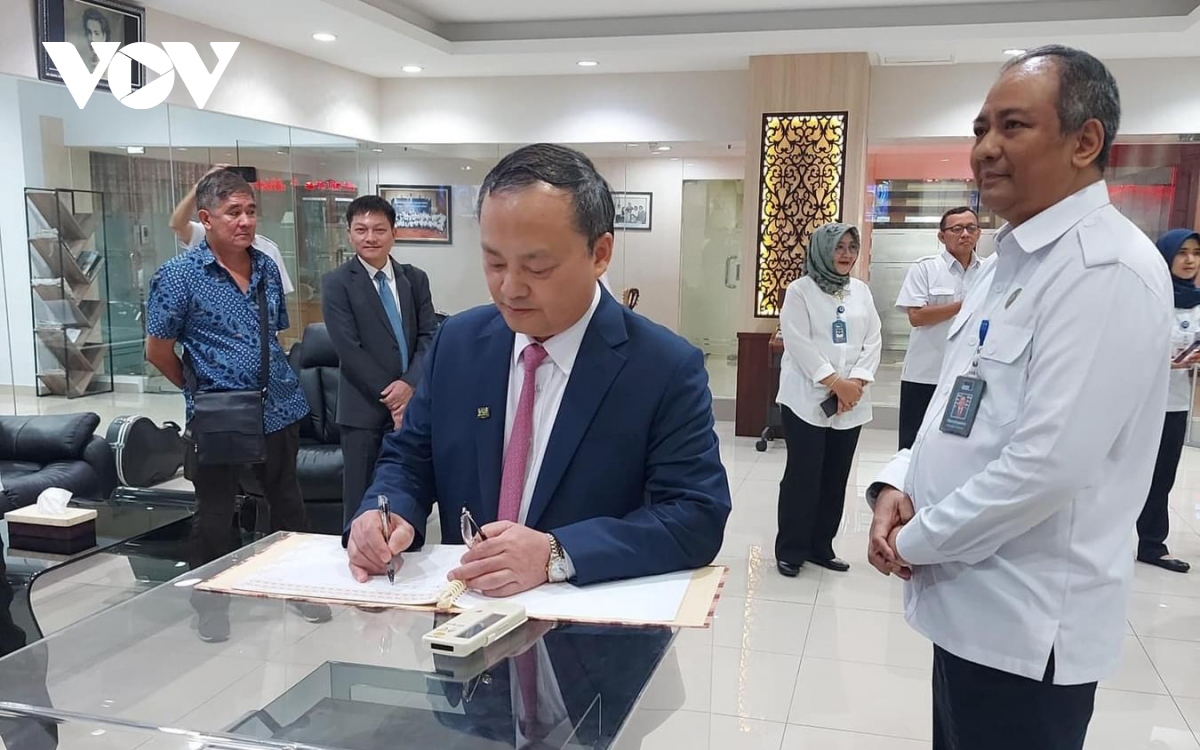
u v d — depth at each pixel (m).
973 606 1.39
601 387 1.31
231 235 2.78
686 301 7.54
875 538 1.53
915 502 1.50
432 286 7.50
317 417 4.46
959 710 1.45
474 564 1.18
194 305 2.80
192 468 2.94
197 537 2.94
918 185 7.25
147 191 5.28
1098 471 1.31
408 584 1.22
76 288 4.99
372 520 1.28
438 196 7.41
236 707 0.97
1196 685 2.78
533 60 6.54
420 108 7.46
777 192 6.47
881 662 2.94
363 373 3.49
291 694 0.98
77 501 3.43
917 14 5.75
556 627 1.08
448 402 1.41
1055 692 1.35
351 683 0.99
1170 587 3.60
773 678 2.82
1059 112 1.30
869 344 3.66
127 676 1.04
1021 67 1.34
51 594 3.32
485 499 1.36
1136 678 2.82
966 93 6.44
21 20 4.36
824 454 3.73
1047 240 1.33
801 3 5.73
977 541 1.32
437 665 1.01
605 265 1.23
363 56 6.48
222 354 2.83
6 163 4.59
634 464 1.32
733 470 5.65
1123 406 1.25
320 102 6.68
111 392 5.28
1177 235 3.68
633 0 5.76
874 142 6.78
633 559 1.21
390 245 3.60
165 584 1.25
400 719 0.93
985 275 1.56
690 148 7.23
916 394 4.33
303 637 1.08
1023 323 1.35
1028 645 1.34
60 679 1.04
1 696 1.01
